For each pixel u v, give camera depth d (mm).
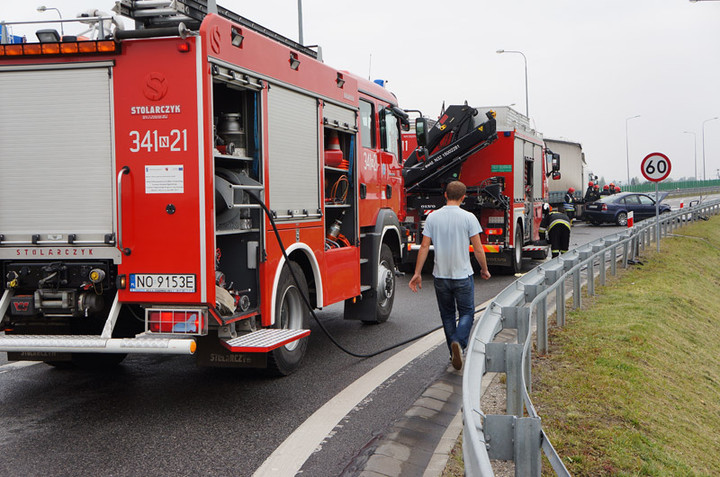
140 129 5531
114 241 5621
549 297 11297
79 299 5727
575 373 6613
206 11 6234
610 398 5945
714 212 33750
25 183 5754
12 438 5125
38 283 5738
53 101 5676
